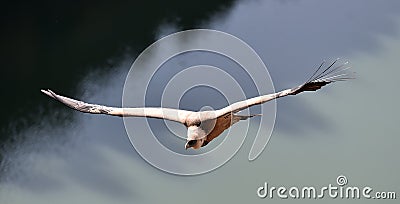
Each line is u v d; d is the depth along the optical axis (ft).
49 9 337.31
